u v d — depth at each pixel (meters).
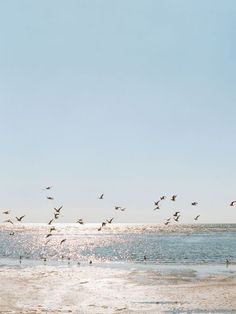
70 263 73.88
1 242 149.38
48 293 42.72
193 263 70.81
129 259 80.50
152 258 81.50
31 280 51.25
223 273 56.81
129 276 54.44
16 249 112.56
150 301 38.88
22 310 35.50
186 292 42.75
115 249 108.81
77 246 124.12
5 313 34.34
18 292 43.22
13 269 63.81
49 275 55.88
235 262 71.81
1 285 47.41
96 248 113.81
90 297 40.75
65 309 35.88
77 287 46.03
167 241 144.25
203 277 52.88
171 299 39.56
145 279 51.62
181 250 100.88
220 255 85.88
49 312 34.69
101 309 35.81
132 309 35.78
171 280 50.53
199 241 140.50
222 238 161.62
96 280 51.03
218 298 39.75
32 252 101.81
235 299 39.22
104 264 71.06
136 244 129.88
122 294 42.09
